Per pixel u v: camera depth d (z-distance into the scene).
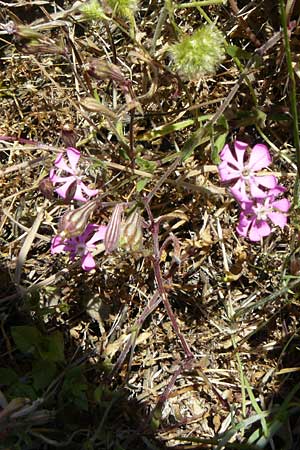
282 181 0.32
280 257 0.31
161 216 0.30
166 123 0.33
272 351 0.31
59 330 0.32
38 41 0.29
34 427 0.29
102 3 0.29
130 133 0.30
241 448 0.29
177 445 0.30
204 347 0.31
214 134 0.31
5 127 0.35
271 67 0.33
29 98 0.35
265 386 0.30
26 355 0.31
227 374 0.31
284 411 0.28
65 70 0.35
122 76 0.28
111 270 0.32
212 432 0.30
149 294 0.32
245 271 0.32
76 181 0.29
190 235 0.33
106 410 0.29
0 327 0.32
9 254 0.33
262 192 0.27
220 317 0.31
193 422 0.30
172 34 0.33
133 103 0.28
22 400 0.28
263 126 0.31
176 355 0.31
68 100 0.35
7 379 0.30
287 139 0.33
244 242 0.32
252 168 0.28
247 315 0.31
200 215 0.32
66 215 0.27
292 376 0.30
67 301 0.32
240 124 0.31
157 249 0.28
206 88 0.34
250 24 0.34
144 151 0.33
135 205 0.27
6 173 0.34
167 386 0.29
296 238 0.31
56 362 0.30
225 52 0.32
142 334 0.31
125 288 0.32
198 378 0.31
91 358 0.31
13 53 0.36
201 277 0.32
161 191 0.33
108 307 0.32
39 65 0.34
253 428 0.30
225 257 0.32
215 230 0.32
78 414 0.30
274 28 0.33
